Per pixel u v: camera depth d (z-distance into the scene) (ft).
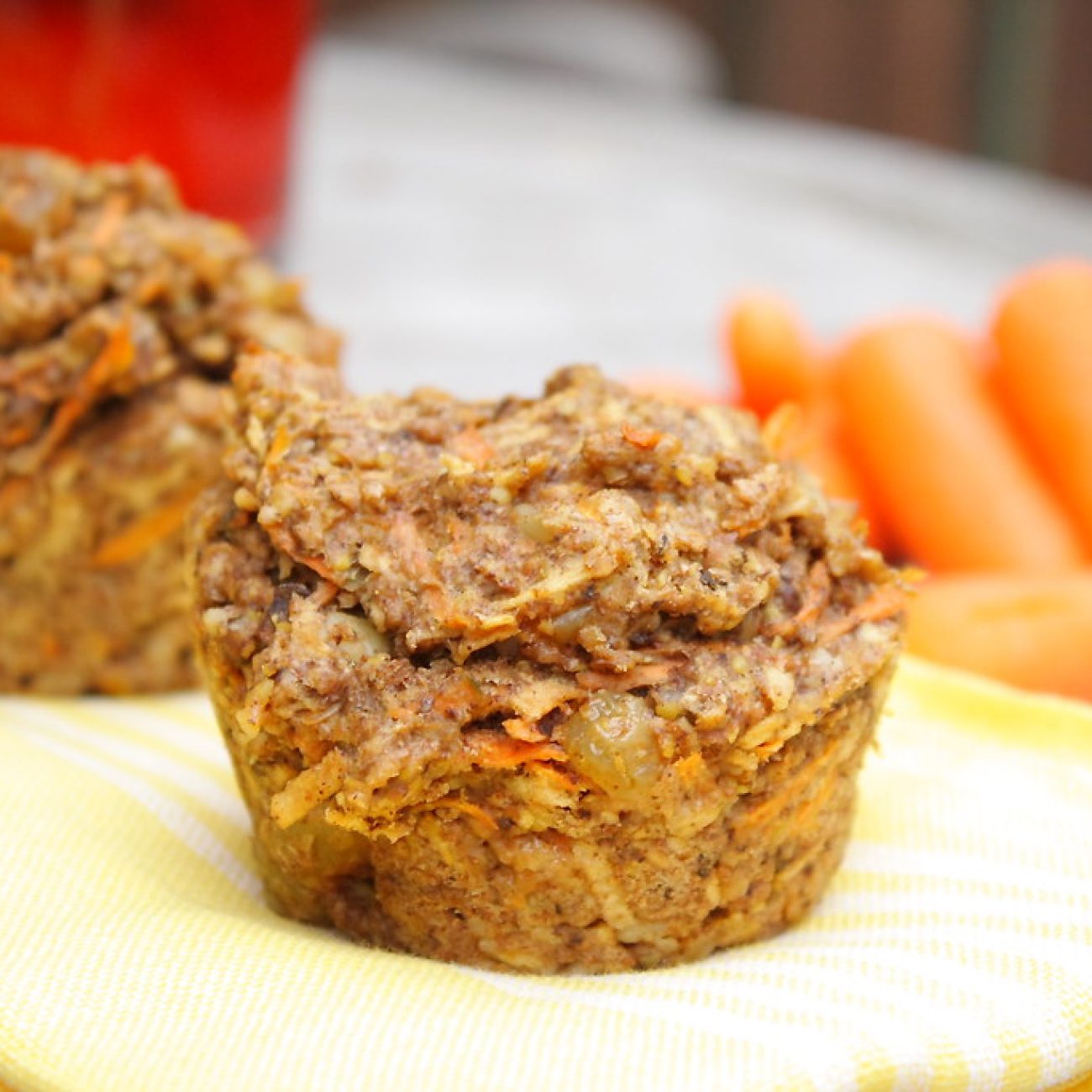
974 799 0.96
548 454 0.87
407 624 0.84
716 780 0.85
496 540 0.85
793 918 0.89
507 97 3.31
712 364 1.96
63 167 1.12
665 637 0.85
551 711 0.84
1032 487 1.40
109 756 0.99
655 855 0.85
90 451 1.07
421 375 1.84
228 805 0.96
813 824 0.88
